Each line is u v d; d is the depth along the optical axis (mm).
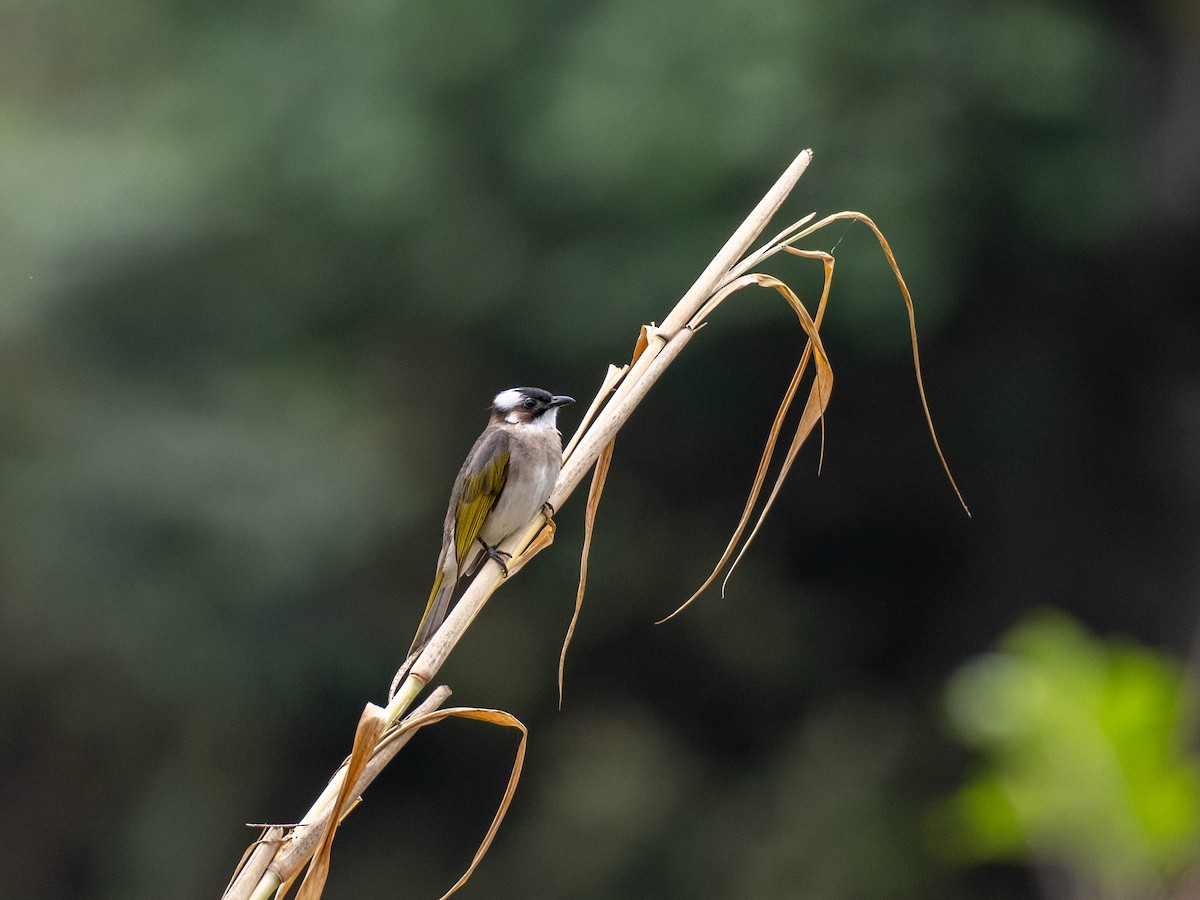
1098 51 16859
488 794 20547
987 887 17531
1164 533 19391
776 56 16062
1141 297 18688
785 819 18766
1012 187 16688
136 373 18484
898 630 20641
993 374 19125
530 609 20766
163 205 18422
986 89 16188
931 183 16000
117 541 17328
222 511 17312
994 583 20062
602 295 17312
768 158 16156
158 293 18703
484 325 19156
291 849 3395
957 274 16578
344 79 18641
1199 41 17641
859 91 16219
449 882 20141
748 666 20484
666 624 20672
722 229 16703
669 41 16438
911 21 16141
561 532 20609
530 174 17703
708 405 19594
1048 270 17781
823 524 20609
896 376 19125
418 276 19062
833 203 16188
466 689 20422
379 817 20766
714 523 20859
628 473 20750
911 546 20516
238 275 19234
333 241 19203
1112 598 19375
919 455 19812
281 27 19625
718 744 20625
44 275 18000
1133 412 19359
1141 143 17547
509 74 17969
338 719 19250
